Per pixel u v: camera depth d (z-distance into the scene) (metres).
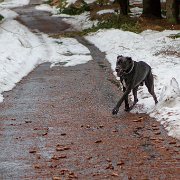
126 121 10.30
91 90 13.99
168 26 26.39
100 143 8.80
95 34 27.44
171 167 7.38
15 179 7.08
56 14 41.62
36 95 13.59
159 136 9.00
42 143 8.94
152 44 21.80
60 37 27.66
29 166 7.66
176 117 9.76
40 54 21.84
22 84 15.38
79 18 37.06
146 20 28.36
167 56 18.34
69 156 8.10
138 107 11.45
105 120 10.50
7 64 17.58
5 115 11.29
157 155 7.96
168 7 27.22
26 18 39.31
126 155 8.03
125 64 10.47
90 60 20.05
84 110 11.56
